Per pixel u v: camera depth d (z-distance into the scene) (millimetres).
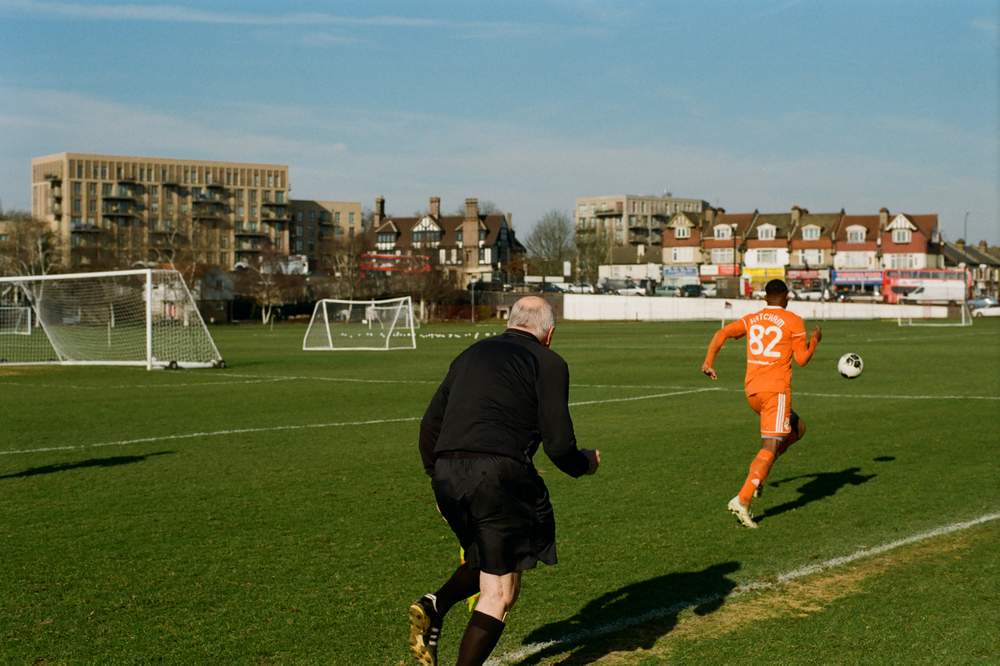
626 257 134125
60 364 31469
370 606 6113
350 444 13289
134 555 7332
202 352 35688
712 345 9000
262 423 15711
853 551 7395
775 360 8508
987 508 8922
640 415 16516
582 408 17641
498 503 4641
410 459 11938
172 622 5805
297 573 6844
